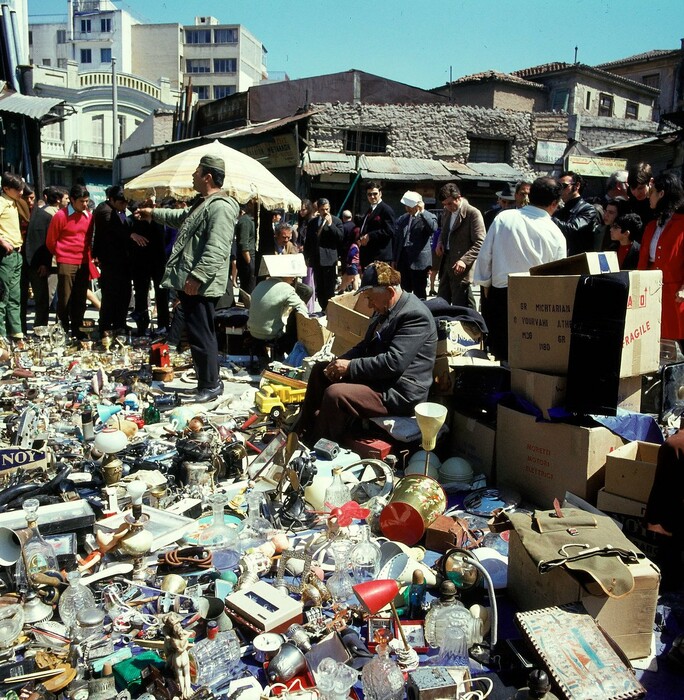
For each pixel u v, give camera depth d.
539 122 22.67
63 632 2.66
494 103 27.02
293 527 3.64
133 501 3.52
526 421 3.89
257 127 19.11
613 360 3.51
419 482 3.51
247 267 9.30
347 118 20.16
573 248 6.36
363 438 4.43
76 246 8.62
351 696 2.43
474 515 3.78
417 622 2.83
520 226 4.90
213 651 2.52
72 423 5.07
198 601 2.84
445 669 2.38
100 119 45.22
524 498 3.95
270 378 5.70
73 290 8.70
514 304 4.10
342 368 4.43
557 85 33.78
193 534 3.44
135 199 8.66
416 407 3.75
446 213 8.11
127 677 2.39
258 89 21.14
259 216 9.60
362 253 9.70
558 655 2.39
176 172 8.48
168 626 2.35
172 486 4.03
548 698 2.22
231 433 4.81
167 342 8.12
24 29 16.44
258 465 4.29
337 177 19.25
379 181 19.22
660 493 3.16
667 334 5.18
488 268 5.16
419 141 21.12
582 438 3.56
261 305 7.01
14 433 4.54
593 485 3.58
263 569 3.12
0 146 12.02
